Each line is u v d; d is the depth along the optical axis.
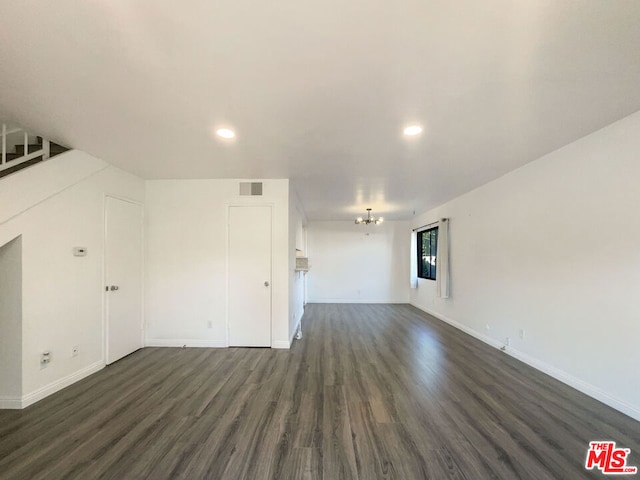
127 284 4.08
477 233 4.94
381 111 2.35
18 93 2.08
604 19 1.43
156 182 4.51
